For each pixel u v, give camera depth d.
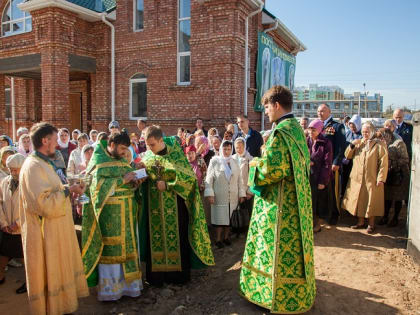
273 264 3.31
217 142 7.09
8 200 4.50
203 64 11.52
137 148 8.38
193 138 7.78
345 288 3.99
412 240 4.73
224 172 5.83
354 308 3.59
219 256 5.65
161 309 4.10
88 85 15.76
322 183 5.66
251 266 3.55
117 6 13.14
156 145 4.47
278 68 15.07
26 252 3.38
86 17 13.15
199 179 6.46
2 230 4.56
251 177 3.44
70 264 3.60
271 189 3.38
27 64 13.69
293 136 3.29
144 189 4.67
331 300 3.74
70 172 7.74
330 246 5.23
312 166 5.70
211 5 11.06
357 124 7.11
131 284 4.34
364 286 4.01
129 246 4.24
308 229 3.40
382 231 5.92
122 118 13.44
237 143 6.12
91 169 4.21
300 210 3.26
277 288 3.30
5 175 4.89
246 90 11.70
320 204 5.84
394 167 6.03
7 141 7.11
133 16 13.09
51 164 3.55
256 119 13.66
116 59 13.38
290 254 3.30
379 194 5.72
